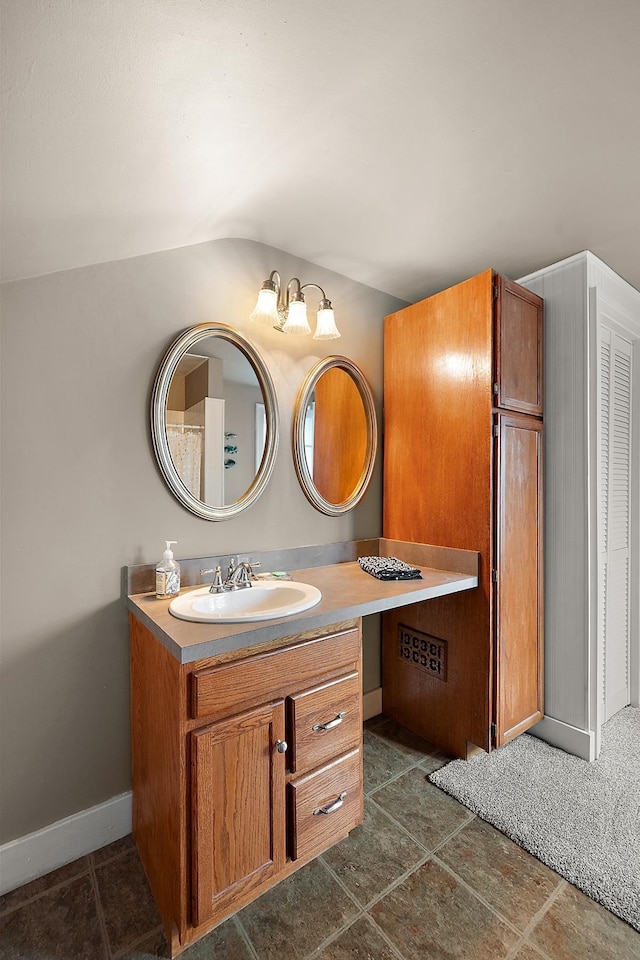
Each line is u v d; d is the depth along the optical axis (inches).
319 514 84.4
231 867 47.0
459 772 73.5
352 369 88.5
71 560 57.9
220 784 46.2
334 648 56.0
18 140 34.1
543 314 84.5
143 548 63.4
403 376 89.4
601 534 86.1
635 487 97.4
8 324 53.4
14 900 51.8
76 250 53.9
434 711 82.3
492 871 54.8
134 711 59.4
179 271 66.5
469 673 76.0
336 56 38.5
